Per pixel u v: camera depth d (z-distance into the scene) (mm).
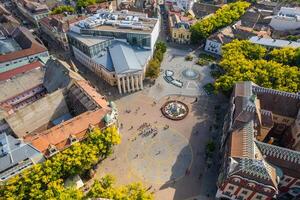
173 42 177125
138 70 127062
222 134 106625
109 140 92562
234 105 96625
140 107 125250
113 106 104000
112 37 145500
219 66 150125
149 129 113750
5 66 142125
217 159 100938
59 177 84000
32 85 125562
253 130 84188
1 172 79875
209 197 89000
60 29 157250
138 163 99938
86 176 94625
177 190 91000
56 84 120000
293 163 79062
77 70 140000
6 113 108562
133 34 141750
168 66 152375
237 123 89312
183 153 103750
